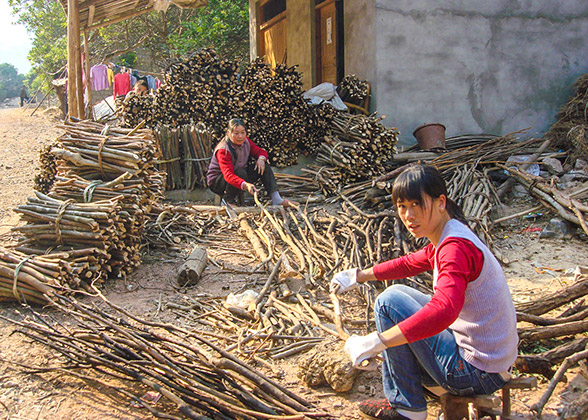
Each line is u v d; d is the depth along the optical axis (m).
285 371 3.28
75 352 3.35
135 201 4.83
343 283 2.72
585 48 9.30
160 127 7.50
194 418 2.60
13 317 3.92
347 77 8.84
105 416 2.81
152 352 2.97
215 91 8.21
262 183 7.21
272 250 5.02
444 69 8.81
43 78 31.81
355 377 3.07
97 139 5.07
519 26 9.03
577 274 4.66
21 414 2.82
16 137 16.05
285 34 13.13
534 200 6.63
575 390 2.94
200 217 6.45
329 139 7.80
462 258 2.05
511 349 2.17
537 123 9.29
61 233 4.45
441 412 2.71
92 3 9.54
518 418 2.30
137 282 4.72
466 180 6.71
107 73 17.80
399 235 4.84
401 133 8.76
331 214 6.45
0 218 7.02
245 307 4.06
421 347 2.31
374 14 8.53
